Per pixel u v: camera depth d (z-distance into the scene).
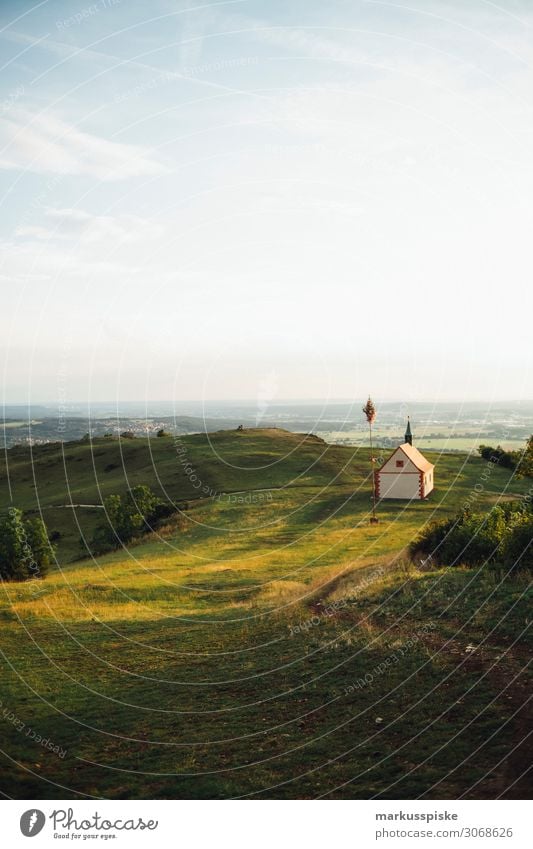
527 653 15.38
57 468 85.19
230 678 17.56
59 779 12.62
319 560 37.84
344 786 11.42
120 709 15.98
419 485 56.50
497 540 25.80
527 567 22.12
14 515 43.56
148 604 28.48
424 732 12.65
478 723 12.59
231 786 11.88
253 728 14.21
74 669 19.12
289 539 46.00
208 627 23.42
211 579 34.25
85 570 40.34
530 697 13.07
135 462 81.25
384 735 12.91
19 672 18.88
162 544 48.75
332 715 14.24
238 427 95.56
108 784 12.36
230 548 44.78
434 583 23.12
